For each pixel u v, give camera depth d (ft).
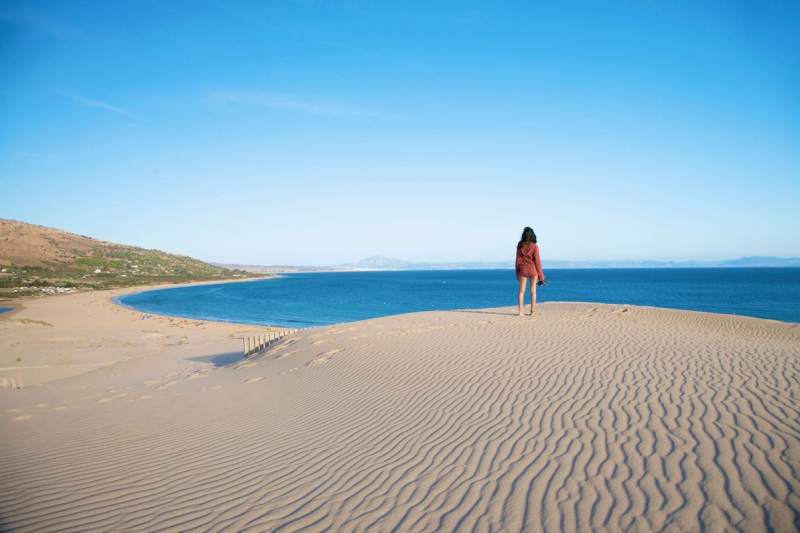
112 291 311.06
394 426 21.30
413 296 252.83
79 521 14.23
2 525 14.05
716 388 20.83
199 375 45.42
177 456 20.31
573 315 48.88
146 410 30.32
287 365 40.63
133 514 14.61
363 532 12.46
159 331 102.78
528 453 16.22
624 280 458.91
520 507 12.88
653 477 13.58
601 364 26.48
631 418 18.11
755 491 12.31
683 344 31.45
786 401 18.58
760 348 29.86
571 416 19.11
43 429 26.66
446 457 16.89
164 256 626.23
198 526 13.57
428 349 34.53
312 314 159.22
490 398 22.85
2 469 19.44
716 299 195.21
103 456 20.84
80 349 76.74
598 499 12.80
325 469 17.30
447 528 12.26
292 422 24.36
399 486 15.06
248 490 16.01
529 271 46.70
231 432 23.58
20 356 70.23
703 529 11.06
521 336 36.14
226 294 293.23
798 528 10.70
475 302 198.18
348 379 31.37
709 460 14.15
